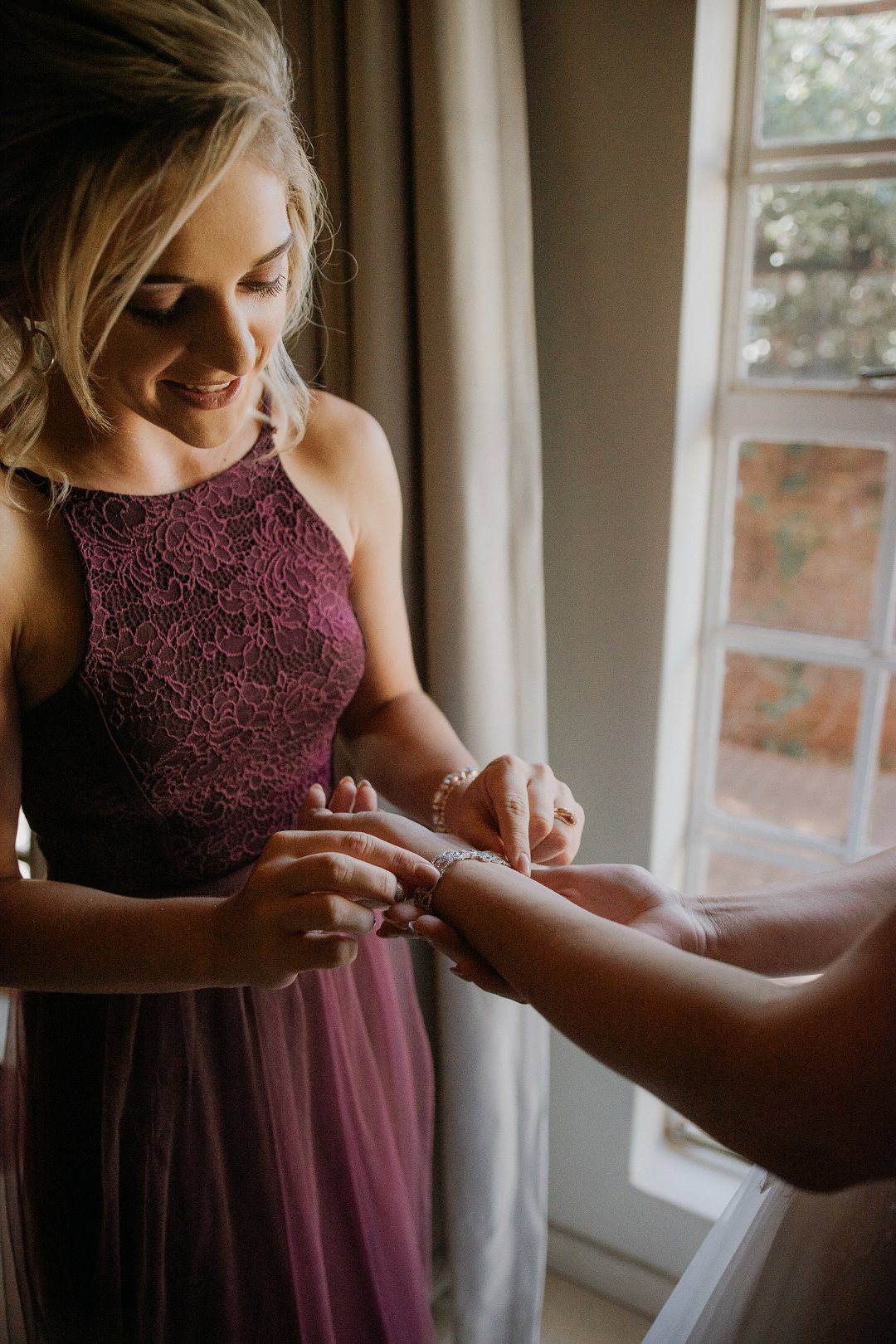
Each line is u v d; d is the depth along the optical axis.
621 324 1.43
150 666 0.99
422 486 1.42
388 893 0.87
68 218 0.79
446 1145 1.58
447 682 1.42
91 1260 1.11
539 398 1.52
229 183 0.79
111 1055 1.06
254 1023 1.09
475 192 1.28
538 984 0.79
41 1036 1.09
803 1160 0.66
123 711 0.99
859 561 1.50
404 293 1.34
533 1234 1.67
